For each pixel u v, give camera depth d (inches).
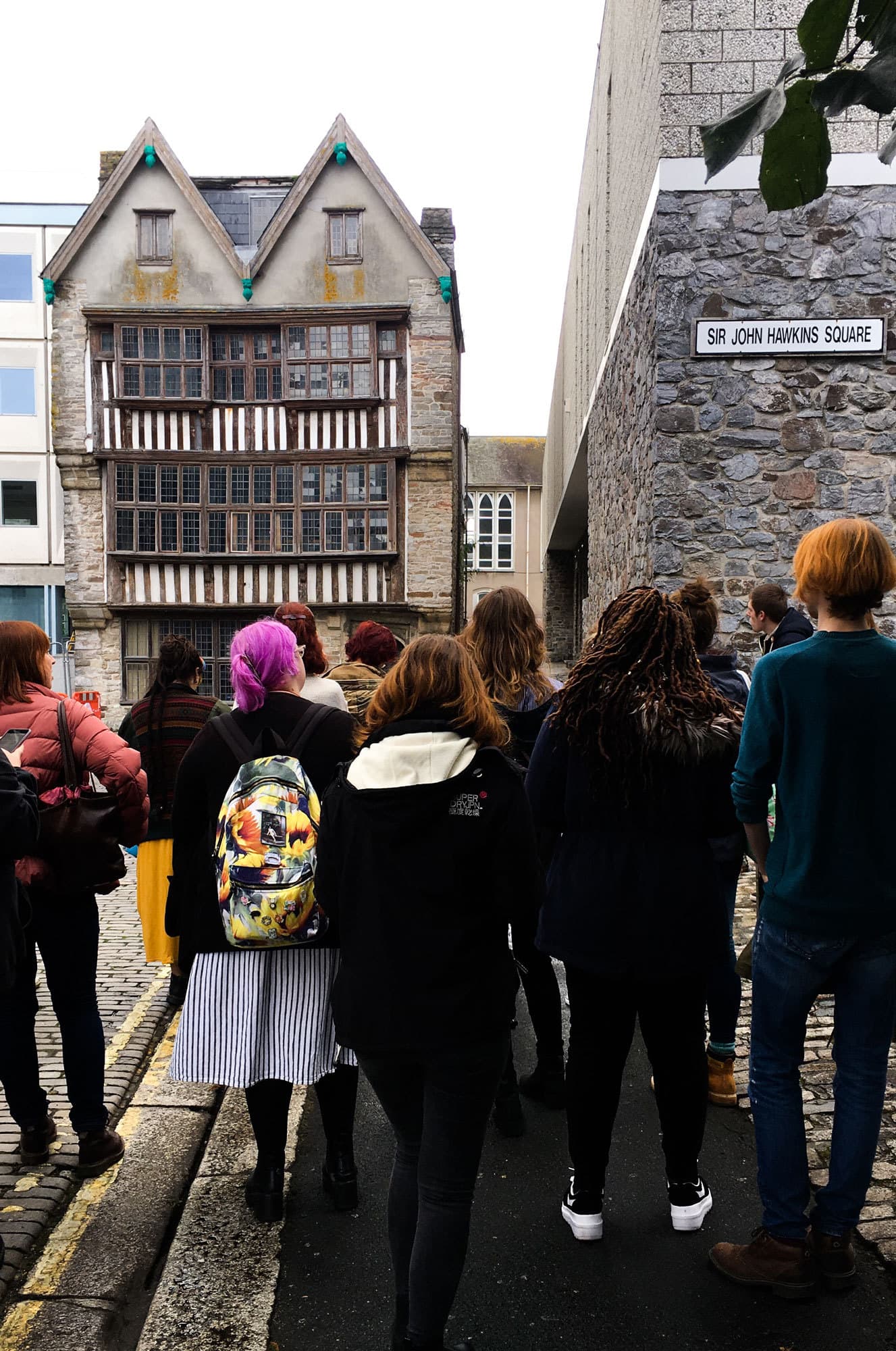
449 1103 78.0
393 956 78.3
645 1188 112.0
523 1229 103.7
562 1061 134.4
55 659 896.3
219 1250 100.5
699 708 92.8
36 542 1038.4
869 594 87.7
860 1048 90.7
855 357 266.5
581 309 629.9
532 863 79.7
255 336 778.2
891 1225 100.3
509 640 130.6
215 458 774.5
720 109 264.2
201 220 769.6
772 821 130.1
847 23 55.4
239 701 107.7
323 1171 115.3
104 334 774.5
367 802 79.4
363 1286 94.6
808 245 265.3
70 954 114.8
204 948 101.8
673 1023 97.5
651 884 91.7
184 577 779.4
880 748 86.8
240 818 96.9
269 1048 100.0
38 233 1026.7
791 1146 92.0
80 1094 115.9
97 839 112.3
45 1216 106.6
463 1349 83.0
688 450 271.7
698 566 272.5
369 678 172.1
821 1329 87.2
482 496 1844.2
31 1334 87.6
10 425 1031.6
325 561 776.9
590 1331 87.3
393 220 766.5
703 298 268.5
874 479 267.7
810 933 89.1
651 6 287.1
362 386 770.2
